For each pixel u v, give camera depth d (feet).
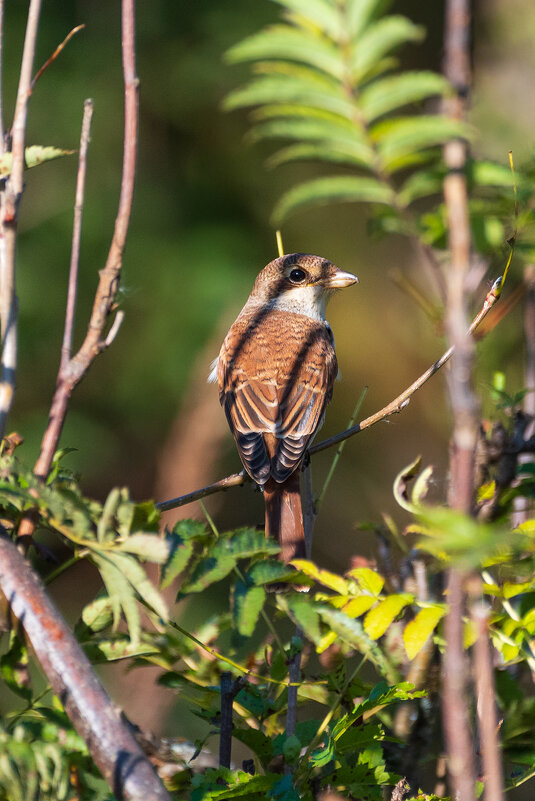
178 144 60.18
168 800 11.01
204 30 59.36
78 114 57.31
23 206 56.39
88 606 15.29
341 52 12.55
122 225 14.10
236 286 57.67
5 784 12.58
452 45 10.21
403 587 18.02
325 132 12.55
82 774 13.64
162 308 57.31
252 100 12.64
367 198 12.61
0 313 14.51
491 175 14.02
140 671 36.73
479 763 15.55
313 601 15.17
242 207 60.34
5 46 56.13
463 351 9.26
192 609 47.39
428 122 10.50
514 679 17.15
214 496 55.98
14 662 14.06
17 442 16.29
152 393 56.59
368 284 62.49
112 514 13.19
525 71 41.32
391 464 59.88
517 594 15.24
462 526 9.34
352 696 16.71
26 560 12.88
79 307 56.59
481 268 15.16
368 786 15.14
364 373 61.46
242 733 15.57
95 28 58.85
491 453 16.70
